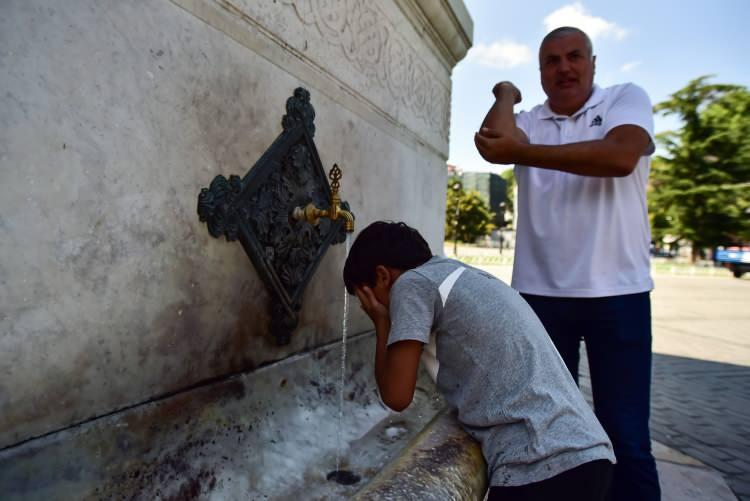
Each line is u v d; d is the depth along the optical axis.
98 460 1.25
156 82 1.40
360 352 2.74
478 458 1.05
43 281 1.11
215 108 1.63
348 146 2.55
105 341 1.28
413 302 1.13
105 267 1.27
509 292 1.19
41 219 1.10
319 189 2.27
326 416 2.19
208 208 1.59
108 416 1.30
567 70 1.73
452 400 1.19
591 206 1.67
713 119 30.77
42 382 1.12
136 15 1.32
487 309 1.10
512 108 1.67
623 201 1.66
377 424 2.39
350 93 2.56
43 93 1.09
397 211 3.24
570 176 1.72
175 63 1.46
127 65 1.30
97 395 1.27
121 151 1.29
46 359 1.13
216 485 1.56
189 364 1.58
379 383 1.19
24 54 1.04
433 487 0.88
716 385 4.36
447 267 1.21
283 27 1.97
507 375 1.06
